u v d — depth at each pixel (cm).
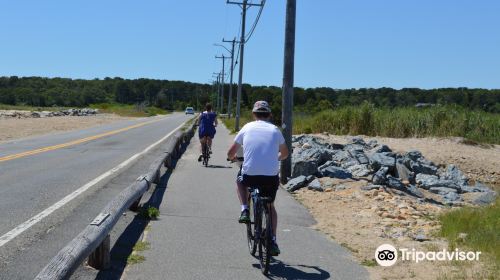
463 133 2752
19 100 14375
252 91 12825
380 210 998
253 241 677
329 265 654
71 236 739
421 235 802
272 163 636
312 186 1222
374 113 2955
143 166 1545
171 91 19238
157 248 695
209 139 1631
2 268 594
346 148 2023
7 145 2191
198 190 1160
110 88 18938
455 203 1344
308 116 3728
